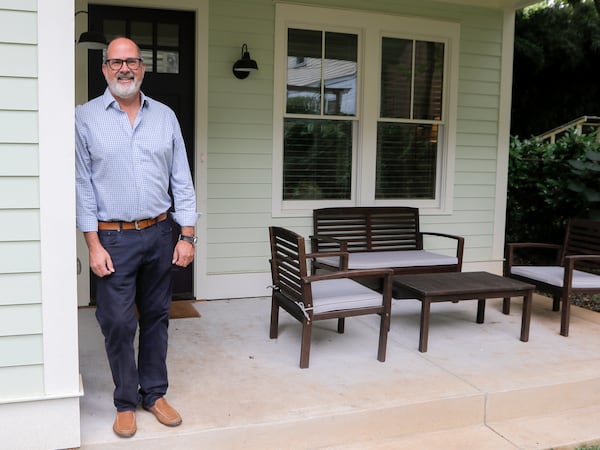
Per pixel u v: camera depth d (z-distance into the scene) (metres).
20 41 2.09
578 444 2.72
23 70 2.10
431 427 2.80
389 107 5.14
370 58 4.97
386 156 5.20
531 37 10.59
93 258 2.31
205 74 4.49
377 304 3.28
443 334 3.88
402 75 5.15
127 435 2.35
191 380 2.97
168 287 2.56
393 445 2.65
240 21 4.57
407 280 3.78
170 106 4.55
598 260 3.87
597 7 5.52
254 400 2.74
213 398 2.75
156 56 4.48
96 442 2.31
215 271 4.69
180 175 2.55
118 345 2.38
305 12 4.72
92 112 2.31
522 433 2.81
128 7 4.37
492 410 2.91
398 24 5.02
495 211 5.61
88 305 4.38
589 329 4.07
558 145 6.41
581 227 4.51
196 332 3.80
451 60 5.25
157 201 2.41
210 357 3.32
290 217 4.87
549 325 4.16
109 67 2.26
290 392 2.84
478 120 5.45
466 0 5.24
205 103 4.52
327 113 4.95
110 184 2.30
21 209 2.15
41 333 2.21
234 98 4.61
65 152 2.17
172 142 2.49
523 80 10.99
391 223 5.01
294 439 2.55
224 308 4.43
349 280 3.68
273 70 4.70
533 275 4.19
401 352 3.49
